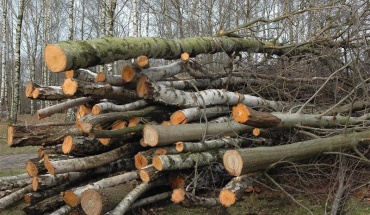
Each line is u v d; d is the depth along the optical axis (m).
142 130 4.58
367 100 5.26
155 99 4.60
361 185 4.71
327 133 4.91
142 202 4.56
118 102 5.02
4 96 20.34
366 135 4.91
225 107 5.18
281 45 6.53
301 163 5.02
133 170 4.97
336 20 6.25
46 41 23.25
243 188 4.11
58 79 23.80
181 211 4.67
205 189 5.03
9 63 29.81
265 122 4.07
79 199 4.20
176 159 4.32
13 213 4.78
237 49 5.77
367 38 6.46
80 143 4.53
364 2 5.32
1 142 11.80
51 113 5.22
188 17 13.63
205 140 4.73
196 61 5.39
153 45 4.61
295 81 5.82
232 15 13.01
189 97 4.84
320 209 4.54
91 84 4.41
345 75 6.03
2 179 5.15
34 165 4.43
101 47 4.02
